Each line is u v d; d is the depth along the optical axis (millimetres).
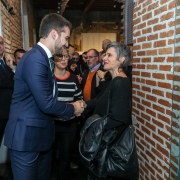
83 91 3027
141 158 2254
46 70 1462
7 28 3924
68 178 2715
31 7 8422
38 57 1434
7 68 2621
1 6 3375
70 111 1611
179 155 1566
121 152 1601
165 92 1764
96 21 10617
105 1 8703
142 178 2244
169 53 1693
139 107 2250
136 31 2273
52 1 8750
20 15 6000
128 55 1755
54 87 1620
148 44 2020
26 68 1429
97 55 2998
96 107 1768
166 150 1769
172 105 1624
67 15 10484
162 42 1785
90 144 1597
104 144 1614
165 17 1731
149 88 2025
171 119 1644
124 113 1554
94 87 2900
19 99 1523
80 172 2852
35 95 1418
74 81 2486
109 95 1650
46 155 1756
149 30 1994
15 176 1578
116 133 1606
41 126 1526
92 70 3035
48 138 1601
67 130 2357
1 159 2969
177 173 1586
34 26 9648
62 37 1557
